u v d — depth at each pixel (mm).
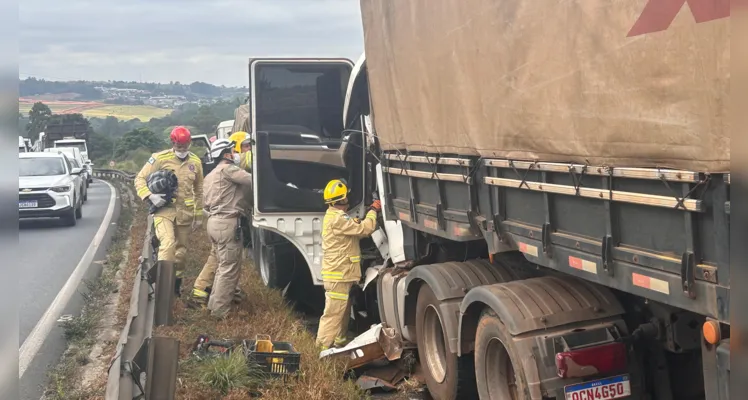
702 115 2482
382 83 6133
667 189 2740
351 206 8102
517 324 3811
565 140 3369
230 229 7910
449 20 4621
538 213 3797
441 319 4977
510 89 3871
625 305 3865
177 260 8883
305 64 8180
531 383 3688
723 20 2348
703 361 2740
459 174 4738
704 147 2486
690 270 2645
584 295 3924
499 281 4988
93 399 5348
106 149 67375
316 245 8258
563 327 3793
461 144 4617
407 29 5398
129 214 19953
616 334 3713
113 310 8516
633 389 3682
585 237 3371
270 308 8242
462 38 4438
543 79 3521
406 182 5934
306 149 8180
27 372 6402
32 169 19000
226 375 5500
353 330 8047
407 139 5641
